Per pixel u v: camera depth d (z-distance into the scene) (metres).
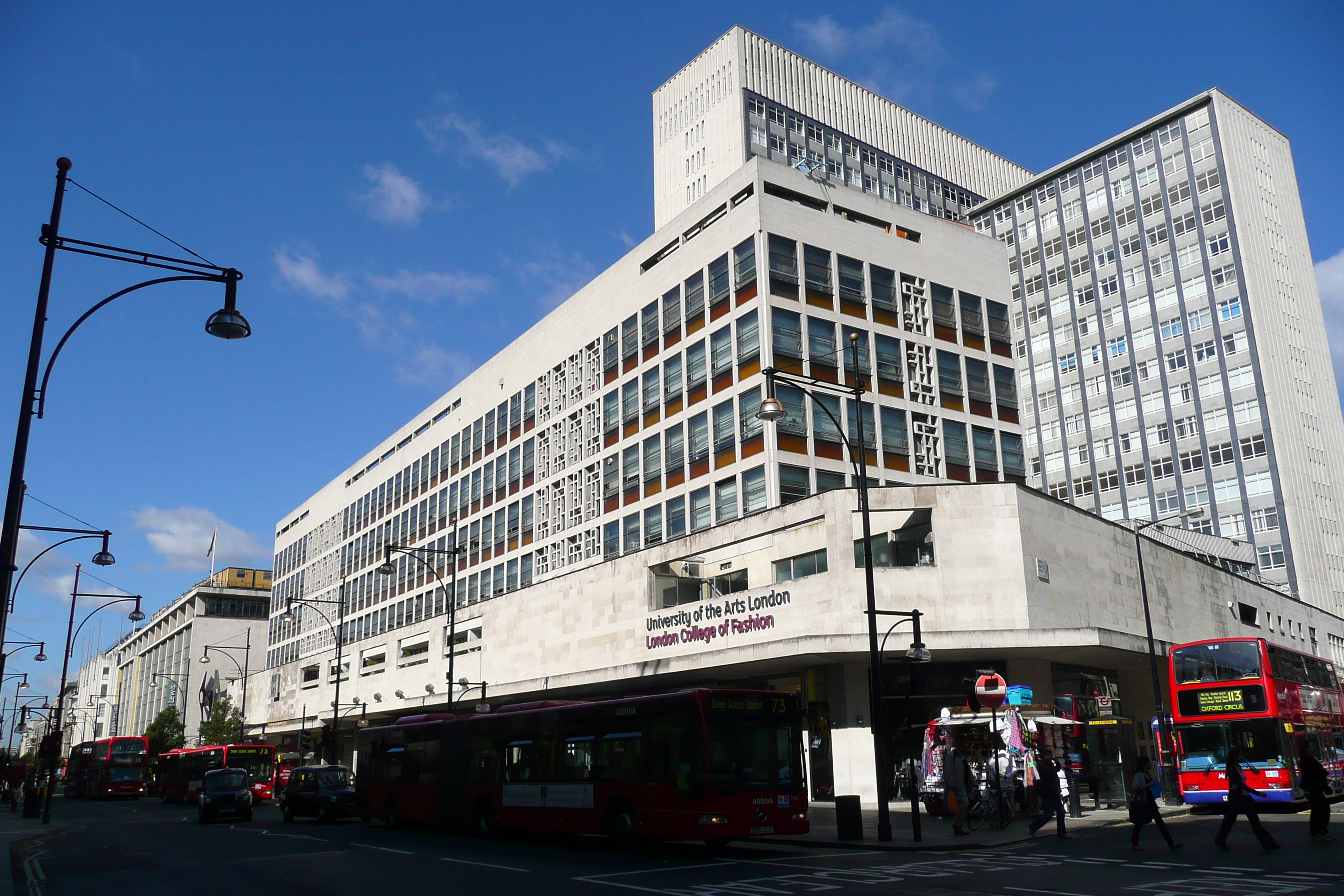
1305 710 29.81
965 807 25.25
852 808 21.94
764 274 45.50
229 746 53.94
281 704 87.44
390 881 16.08
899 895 13.17
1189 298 90.31
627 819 20.73
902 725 33.94
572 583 47.22
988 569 33.34
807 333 46.03
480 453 68.50
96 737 179.12
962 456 49.81
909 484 47.22
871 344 48.19
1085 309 97.62
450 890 14.59
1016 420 52.75
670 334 51.06
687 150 97.25
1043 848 19.75
